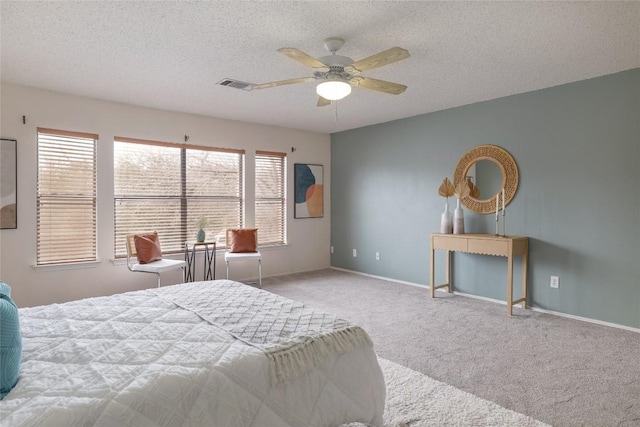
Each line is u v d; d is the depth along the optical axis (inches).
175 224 194.1
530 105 159.5
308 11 93.2
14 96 150.3
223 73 136.9
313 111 192.7
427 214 198.1
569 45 113.3
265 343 63.1
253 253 200.4
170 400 50.0
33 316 75.1
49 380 50.5
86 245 168.6
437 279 194.9
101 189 171.8
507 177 166.7
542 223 156.9
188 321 72.9
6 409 43.8
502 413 81.7
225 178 211.0
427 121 197.0
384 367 104.2
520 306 162.4
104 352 58.8
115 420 45.8
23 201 153.3
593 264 143.6
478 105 176.2
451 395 89.2
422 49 115.9
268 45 113.0
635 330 133.8
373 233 227.0
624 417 80.7
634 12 93.4
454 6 91.0
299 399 59.9
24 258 153.9
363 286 201.2
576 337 127.2
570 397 88.8
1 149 148.1
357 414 65.9
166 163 191.3
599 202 142.0
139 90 157.2
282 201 234.5
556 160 152.6
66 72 136.1
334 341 66.7
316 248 249.1
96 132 169.6
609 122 139.2
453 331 133.0
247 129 217.2
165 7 91.4
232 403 53.9
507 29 102.8
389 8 91.9
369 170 228.4
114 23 99.5
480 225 177.3
